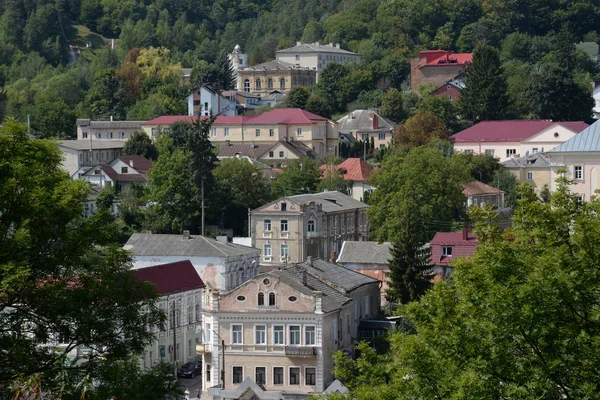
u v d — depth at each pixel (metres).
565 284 100.12
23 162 117.88
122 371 114.06
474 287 105.94
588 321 102.06
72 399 109.00
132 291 120.38
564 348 100.50
